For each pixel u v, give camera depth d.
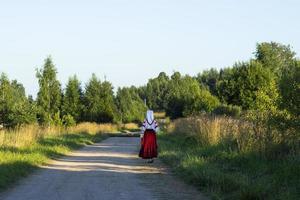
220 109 33.81
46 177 15.33
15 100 35.84
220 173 13.91
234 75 37.97
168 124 47.94
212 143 20.89
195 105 50.50
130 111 77.69
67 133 39.75
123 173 16.59
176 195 12.13
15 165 16.48
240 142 17.27
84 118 56.47
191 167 15.84
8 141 22.80
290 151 13.96
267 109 17.38
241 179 12.60
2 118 33.22
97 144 35.00
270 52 55.97
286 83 13.87
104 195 12.00
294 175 12.17
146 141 20.41
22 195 12.02
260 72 36.75
